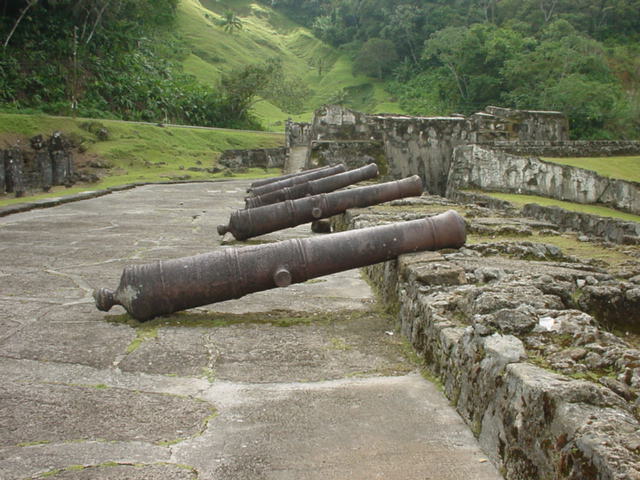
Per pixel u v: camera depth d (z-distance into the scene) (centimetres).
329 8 13588
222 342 405
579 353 255
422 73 9038
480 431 263
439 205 923
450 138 2256
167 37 8806
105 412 295
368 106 8769
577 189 1873
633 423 192
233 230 813
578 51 6003
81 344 397
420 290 395
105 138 3509
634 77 6806
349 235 457
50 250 780
